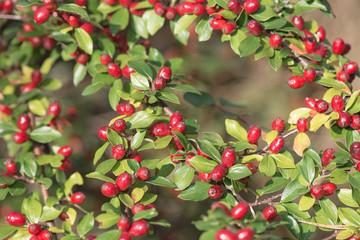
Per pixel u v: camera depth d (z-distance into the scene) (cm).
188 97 72
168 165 55
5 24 73
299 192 53
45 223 56
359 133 55
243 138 56
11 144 66
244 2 58
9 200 73
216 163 53
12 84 68
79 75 62
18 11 68
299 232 52
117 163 54
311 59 58
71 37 60
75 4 57
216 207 48
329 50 61
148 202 53
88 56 62
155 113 56
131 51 62
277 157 54
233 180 53
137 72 55
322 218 53
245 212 48
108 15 66
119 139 54
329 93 56
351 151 54
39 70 68
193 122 55
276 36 57
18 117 65
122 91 58
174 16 61
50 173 61
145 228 50
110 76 59
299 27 59
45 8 57
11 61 68
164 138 54
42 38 69
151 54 62
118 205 52
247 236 47
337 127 55
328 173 54
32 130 65
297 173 54
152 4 61
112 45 62
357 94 55
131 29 63
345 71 58
